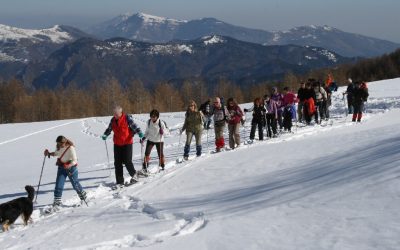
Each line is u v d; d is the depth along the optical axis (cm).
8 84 11938
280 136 2006
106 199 1098
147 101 10525
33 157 2395
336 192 784
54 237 793
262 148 1664
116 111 1230
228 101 1792
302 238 616
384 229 592
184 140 2467
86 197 1114
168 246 664
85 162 2000
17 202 896
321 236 611
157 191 1120
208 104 1811
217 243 646
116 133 1235
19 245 763
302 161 1241
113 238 747
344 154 1203
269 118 2012
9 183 1555
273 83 12888
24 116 10844
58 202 1051
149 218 868
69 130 3700
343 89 4609
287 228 663
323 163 1123
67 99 11212
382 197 706
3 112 11375
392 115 2636
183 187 1130
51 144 2912
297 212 728
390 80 5459
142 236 739
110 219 893
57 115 10800
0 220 867
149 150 1399
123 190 1175
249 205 828
